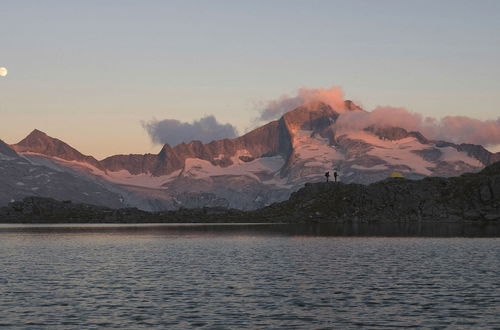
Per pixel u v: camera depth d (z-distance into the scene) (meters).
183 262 136.75
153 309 74.31
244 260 141.12
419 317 68.88
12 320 68.12
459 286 92.00
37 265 130.50
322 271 115.50
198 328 64.06
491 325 64.56
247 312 72.31
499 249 167.50
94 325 65.50
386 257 145.25
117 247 195.62
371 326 64.69
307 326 64.81
